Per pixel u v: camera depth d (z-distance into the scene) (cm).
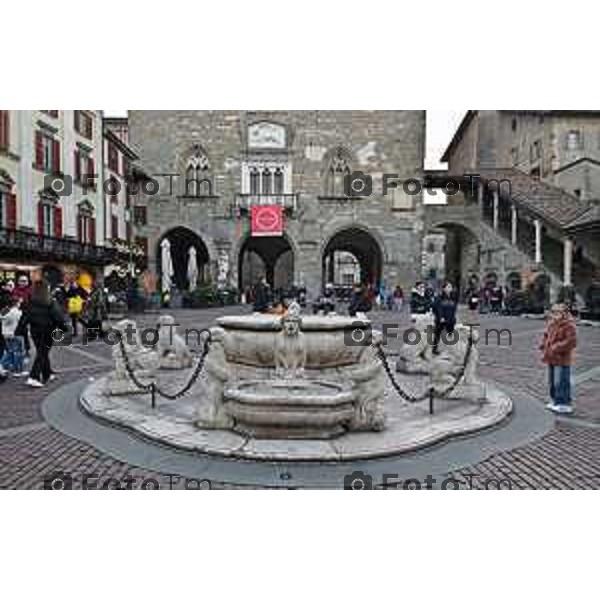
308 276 4431
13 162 2783
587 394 1052
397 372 1254
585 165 4150
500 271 4081
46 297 1103
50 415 867
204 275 4703
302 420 704
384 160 4447
